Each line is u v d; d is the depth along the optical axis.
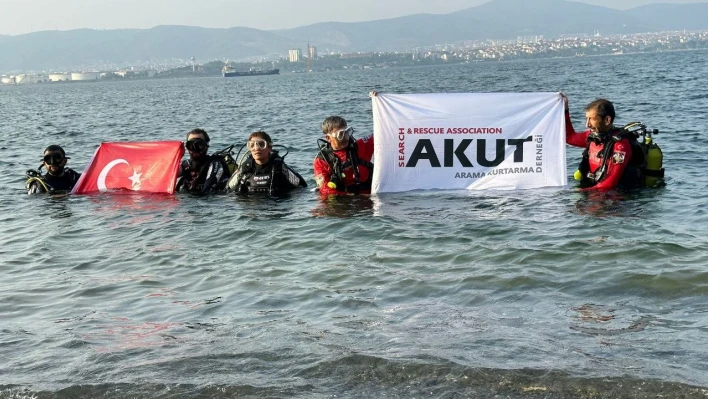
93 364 4.52
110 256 7.35
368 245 7.23
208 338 4.88
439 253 6.77
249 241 7.68
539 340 4.53
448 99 9.84
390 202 9.28
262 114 30.64
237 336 4.88
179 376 4.26
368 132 20.59
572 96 32.12
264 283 6.13
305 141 17.75
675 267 5.89
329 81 88.06
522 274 5.96
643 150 9.41
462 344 4.52
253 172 10.34
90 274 6.74
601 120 9.40
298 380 4.13
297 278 6.23
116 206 9.88
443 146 9.86
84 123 31.61
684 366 4.04
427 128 9.82
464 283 5.82
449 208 8.77
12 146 20.64
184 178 10.92
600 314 4.97
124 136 23.70
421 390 3.94
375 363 4.26
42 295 6.15
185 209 9.48
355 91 51.78
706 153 12.37
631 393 3.78
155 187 10.76
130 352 4.69
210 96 57.31
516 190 9.77
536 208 8.54
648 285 5.52
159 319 5.35
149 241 7.90
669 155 12.30
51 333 5.16
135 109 42.41
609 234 7.12
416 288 5.77
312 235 7.75
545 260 6.33
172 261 7.04
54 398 4.08
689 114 19.94
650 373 3.96
